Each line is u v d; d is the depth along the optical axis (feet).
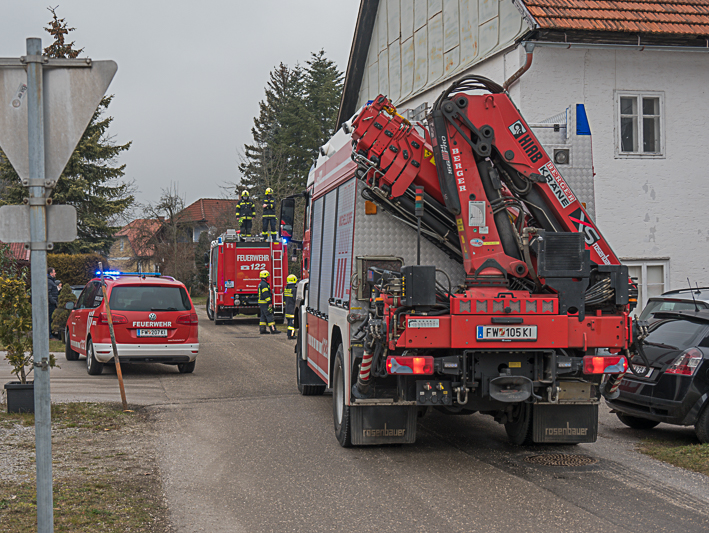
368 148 22.98
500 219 22.30
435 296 20.29
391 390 22.86
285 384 40.19
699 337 25.35
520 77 48.73
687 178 50.52
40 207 12.46
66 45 142.51
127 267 168.25
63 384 39.63
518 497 19.04
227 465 22.65
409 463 22.88
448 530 16.43
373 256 23.67
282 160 170.50
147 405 33.37
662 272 50.49
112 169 145.79
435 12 64.13
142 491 19.66
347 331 23.82
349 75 82.12
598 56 49.24
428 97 65.57
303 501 18.79
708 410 24.53
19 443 25.23
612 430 28.55
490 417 31.53
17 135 12.47
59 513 17.44
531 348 20.62
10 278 31.53
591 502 18.58
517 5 47.67
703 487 20.03
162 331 42.50
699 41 49.26
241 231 93.76
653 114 50.47
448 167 22.16
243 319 94.43
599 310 21.25
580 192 25.02
